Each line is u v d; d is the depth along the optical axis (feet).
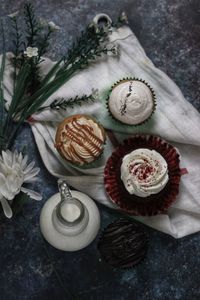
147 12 2.14
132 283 2.03
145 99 1.93
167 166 1.91
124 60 2.06
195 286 2.03
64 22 2.12
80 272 2.02
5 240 2.02
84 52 2.01
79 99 1.97
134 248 1.95
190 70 2.12
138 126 2.02
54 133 2.04
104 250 1.95
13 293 2.01
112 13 2.13
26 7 1.98
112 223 1.96
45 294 2.01
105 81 2.05
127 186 1.89
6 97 2.03
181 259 2.04
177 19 2.14
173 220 2.05
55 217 1.79
